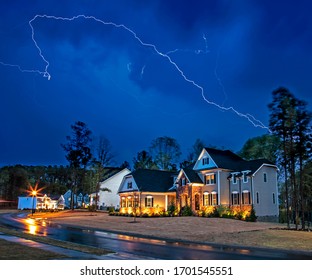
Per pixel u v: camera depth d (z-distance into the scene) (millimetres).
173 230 32844
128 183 59156
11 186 106688
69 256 14695
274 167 50625
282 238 26312
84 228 35031
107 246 20406
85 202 89188
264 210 47562
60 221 44156
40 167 122750
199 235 28578
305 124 35469
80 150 72812
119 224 39406
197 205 51844
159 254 17469
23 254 14820
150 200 55750
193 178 52125
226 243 23703
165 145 82125
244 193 47906
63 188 111812
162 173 60625
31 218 50969
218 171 49938
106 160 70688
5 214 64125
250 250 20406
